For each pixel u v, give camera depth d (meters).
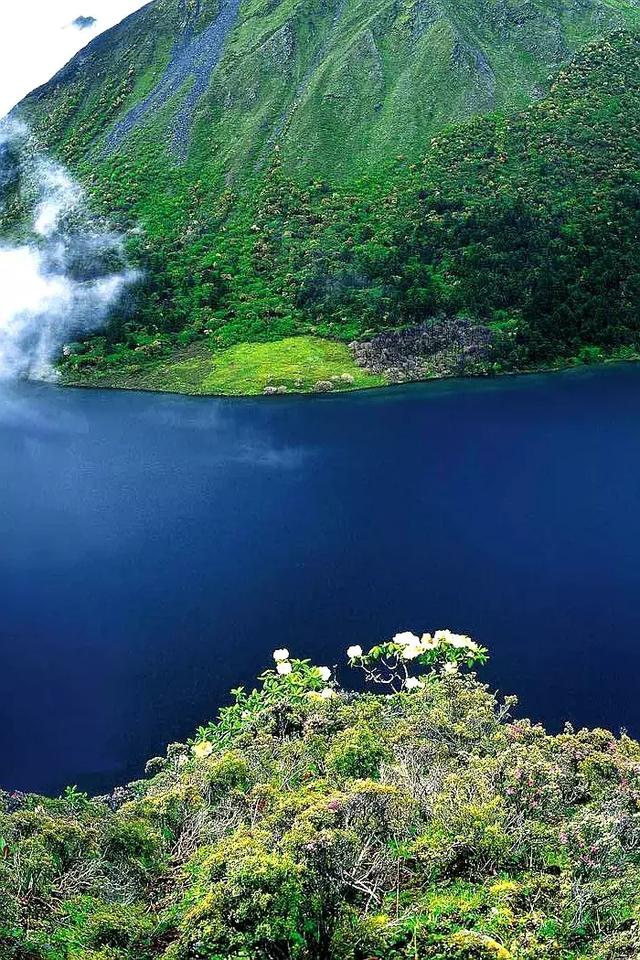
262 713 22.03
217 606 51.03
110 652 45.97
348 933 10.85
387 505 68.06
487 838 12.86
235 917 10.55
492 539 59.34
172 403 117.81
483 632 45.50
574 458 78.94
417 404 107.25
